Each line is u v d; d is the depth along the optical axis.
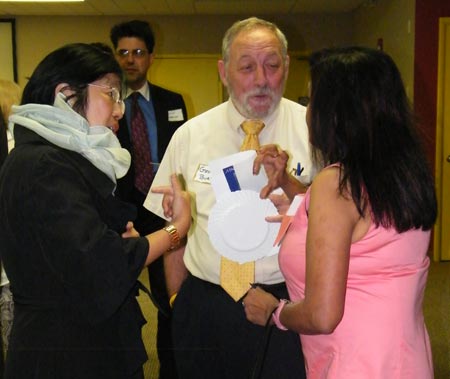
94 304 1.13
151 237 1.29
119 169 1.31
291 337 1.49
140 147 2.86
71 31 7.43
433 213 1.11
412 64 5.19
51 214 1.10
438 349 3.12
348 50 1.13
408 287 1.10
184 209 1.39
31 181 1.12
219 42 7.49
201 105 7.62
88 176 1.21
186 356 1.63
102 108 1.27
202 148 1.66
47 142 1.19
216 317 1.56
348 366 1.08
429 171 1.11
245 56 1.55
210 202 1.61
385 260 1.08
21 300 1.20
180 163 1.71
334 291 1.04
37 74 1.24
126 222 1.31
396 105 1.09
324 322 1.04
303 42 7.55
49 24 7.41
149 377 2.65
